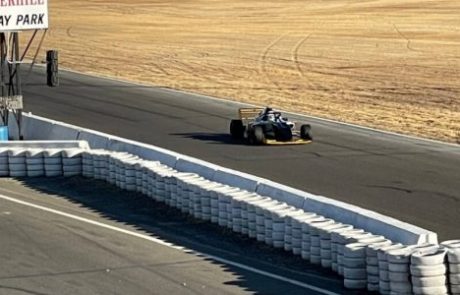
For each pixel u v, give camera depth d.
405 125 103.12
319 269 49.53
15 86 101.19
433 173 75.06
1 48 93.25
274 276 48.28
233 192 59.25
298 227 51.69
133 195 69.56
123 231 58.59
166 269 49.72
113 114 110.50
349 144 89.31
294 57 179.25
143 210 64.81
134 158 72.94
